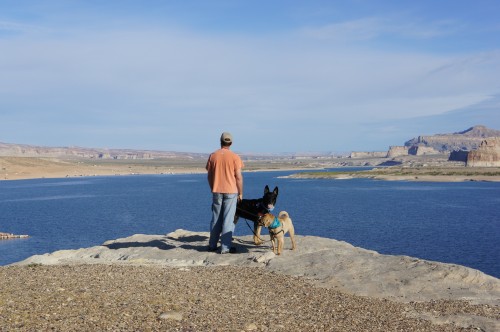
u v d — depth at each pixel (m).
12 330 6.00
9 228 68.25
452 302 9.03
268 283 10.09
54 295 7.88
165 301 7.89
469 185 182.12
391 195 132.50
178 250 14.12
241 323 7.02
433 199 117.19
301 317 7.73
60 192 162.50
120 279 9.55
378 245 48.12
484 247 46.59
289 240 14.98
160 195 143.00
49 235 60.16
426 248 46.28
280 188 171.88
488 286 10.21
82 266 11.27
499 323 7.85
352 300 9.04
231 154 13.58
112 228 66.62
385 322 7.74
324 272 11.15
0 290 8.18
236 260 12.77
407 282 10.25
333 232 58.34
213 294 8.79
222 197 13.64
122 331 6.23
